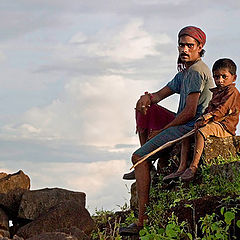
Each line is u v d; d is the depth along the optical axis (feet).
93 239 27.43
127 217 29.09
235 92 27.50
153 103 29.96
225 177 26.07
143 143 30.14
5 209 32.50
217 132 27.35
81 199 32.35
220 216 22.50
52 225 28.22
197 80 28.50
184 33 28.94
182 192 26.17
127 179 30.25
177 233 22.09
